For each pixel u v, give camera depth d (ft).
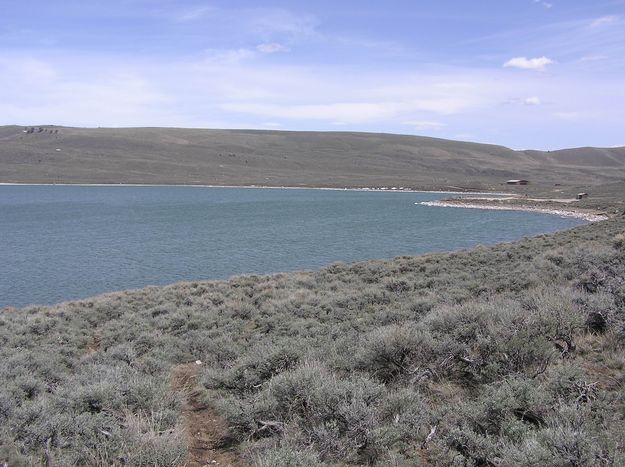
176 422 22.62
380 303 54.19
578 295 32.89
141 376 30.42
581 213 282.36
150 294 69.05
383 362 26.63
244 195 497.46
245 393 25.90
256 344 39.06
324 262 135.23
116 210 317.83
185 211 314.76
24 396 27.73
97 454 19.04
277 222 250.57
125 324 52.24
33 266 130.41
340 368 27.35
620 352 23.98
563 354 24.93
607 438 15.94
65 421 21.50
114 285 107.96
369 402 20.72
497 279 58.90
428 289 58.85
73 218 266.16
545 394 19.22
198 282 78.84
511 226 227.20
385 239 183.93
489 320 28.22
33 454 19.35
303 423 20.62
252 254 149.89
